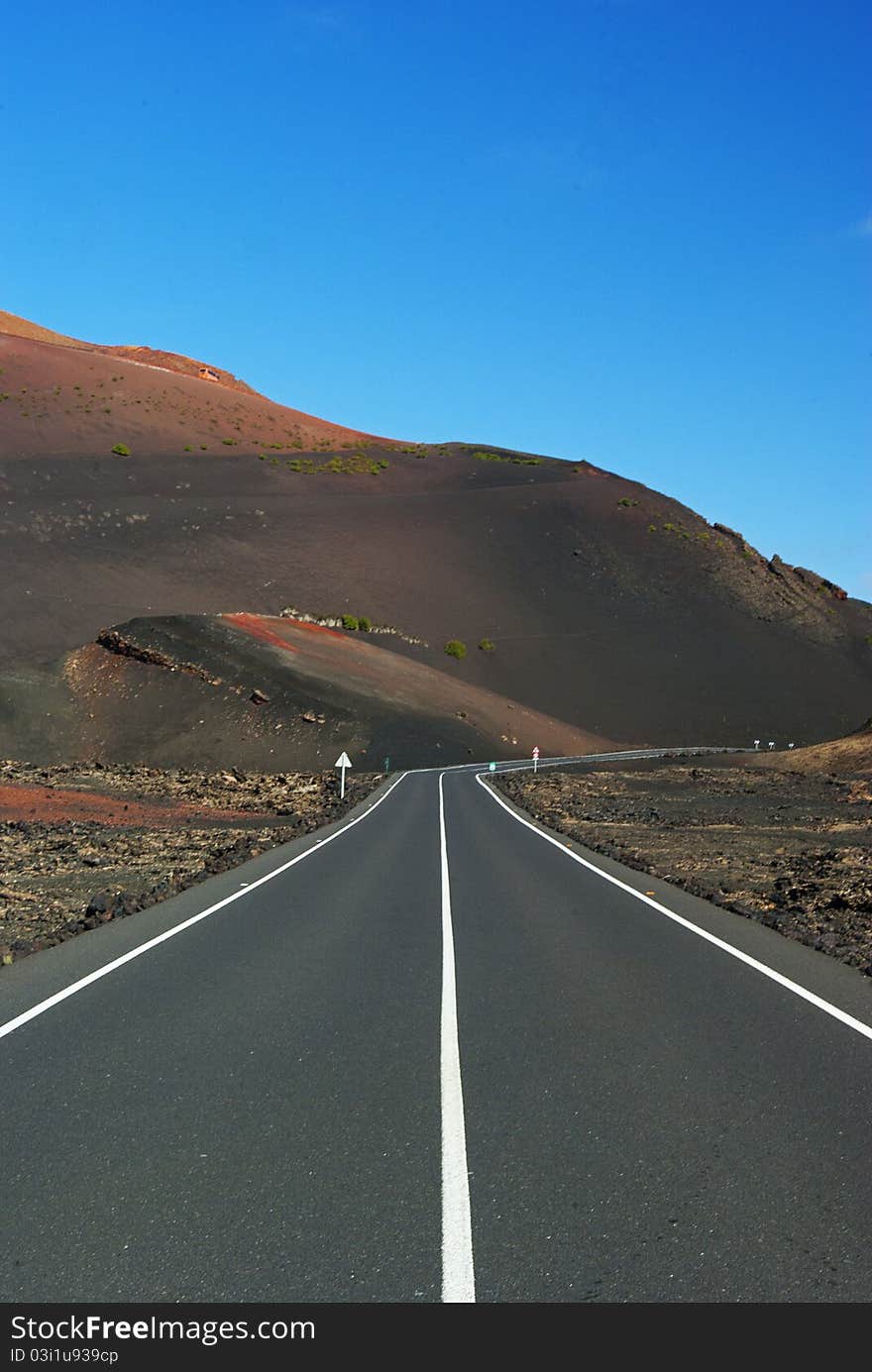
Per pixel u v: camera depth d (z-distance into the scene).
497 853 22.56
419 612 124.69
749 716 117.00
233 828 31.34
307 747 70.94
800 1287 3.93
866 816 35.84
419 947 11.34
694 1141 5.45
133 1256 4.17
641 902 15.11
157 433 170.62
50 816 32.56
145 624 85.75
